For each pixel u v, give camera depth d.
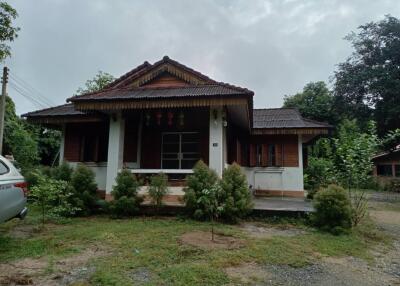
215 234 5.90
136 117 10.33
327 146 9.38
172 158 10.59
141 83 9.77
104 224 6.77
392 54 18.59
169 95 7.96
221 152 8.27
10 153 16.97
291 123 12.45
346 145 7.75
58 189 7.09
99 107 8.36
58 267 4.07
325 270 4.24
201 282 3.58
